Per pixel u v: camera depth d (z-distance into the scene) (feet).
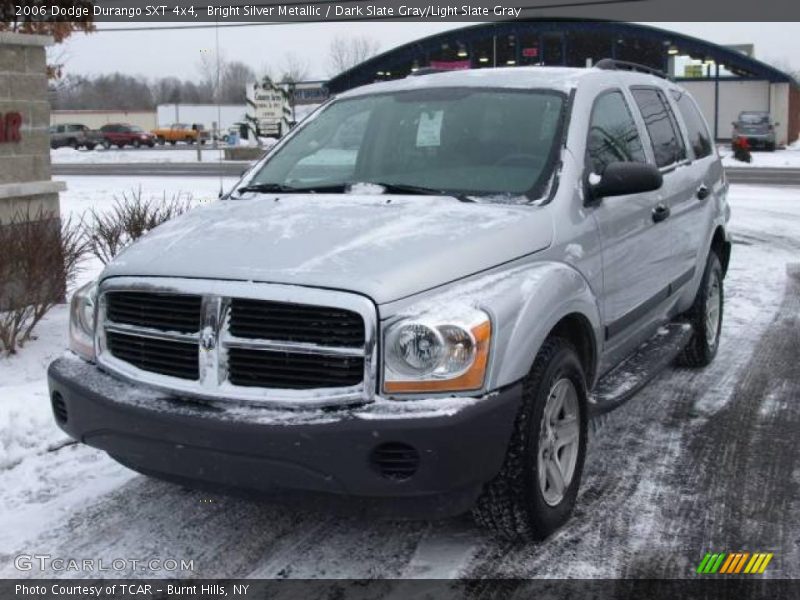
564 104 15.55
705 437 17.26
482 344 11.14
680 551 12.69
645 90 19.15
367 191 14.92
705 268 21.27
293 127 17.98
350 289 11.01
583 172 14.70
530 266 12.88
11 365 21.44
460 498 11.31
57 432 17.04
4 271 21.58
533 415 12.01
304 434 10.71
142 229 27.66
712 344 22.38
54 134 185.37
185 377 11.87
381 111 16.74
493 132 15.47
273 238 12.60
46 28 35.06
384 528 13.43
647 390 20.34
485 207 13.73
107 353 12.79
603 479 15.24
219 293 11.50
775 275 34.71
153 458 11.76
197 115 221.66
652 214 17.04
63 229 28.40
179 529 13.43
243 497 11.60
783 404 19.26
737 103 178.40
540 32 170.40
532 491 12.12
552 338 12.92
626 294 15.96
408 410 10.77
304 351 11.10
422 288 11.39
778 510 14.02
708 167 21.76
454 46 175.01
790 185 80.53
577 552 12.66
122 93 305.94
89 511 14.03
